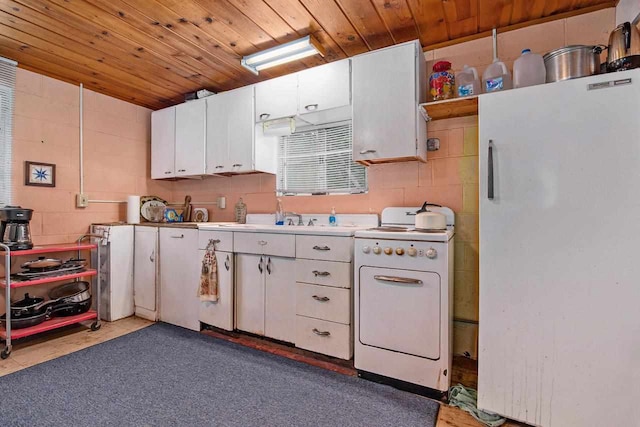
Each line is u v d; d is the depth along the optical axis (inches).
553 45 82.4
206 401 68.6
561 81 58.4
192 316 109.3
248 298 98.6
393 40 93.1
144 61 105.3
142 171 144.9
